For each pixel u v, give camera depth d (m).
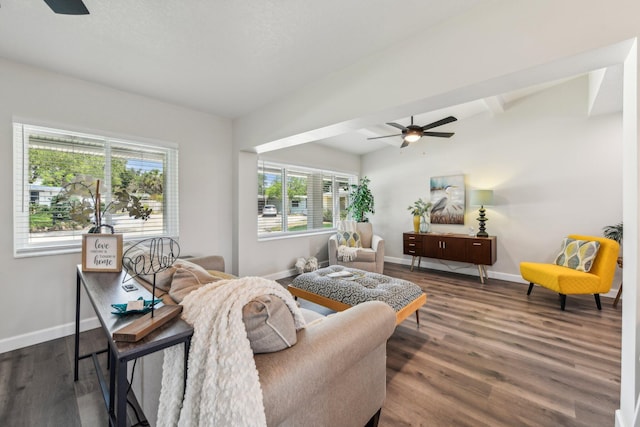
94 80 2.51
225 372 0.81
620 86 2.69
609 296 3.42
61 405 1.60
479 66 1.65
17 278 2.21
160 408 0.95
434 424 1.47
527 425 1.46
